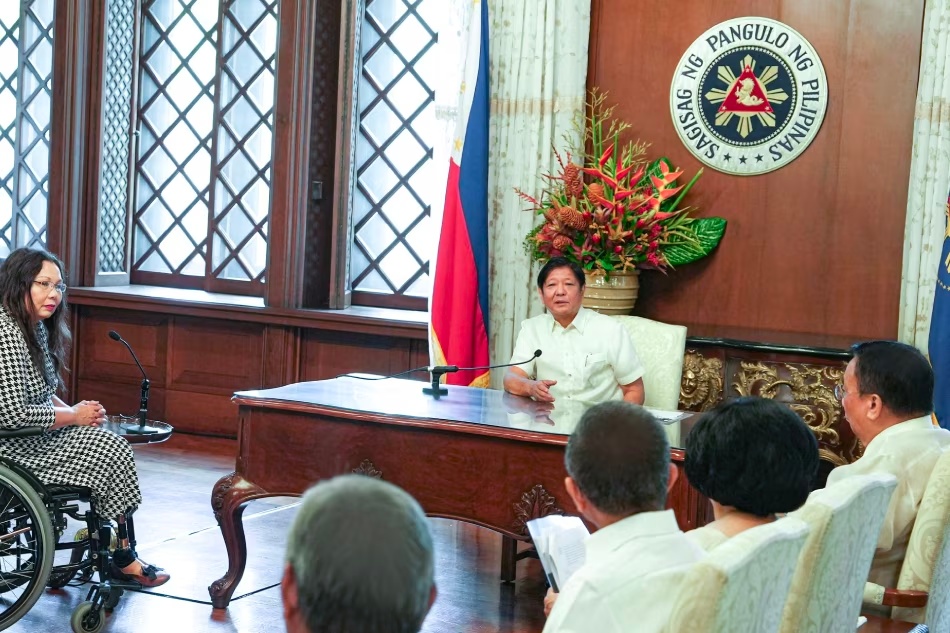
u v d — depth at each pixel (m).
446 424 3.40
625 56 5.36
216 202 6.43
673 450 3.14
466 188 5.25
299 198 5.97
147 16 6.59
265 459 3.63
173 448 5.96
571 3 5.25
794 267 5.14
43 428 3.39
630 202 4.88
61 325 3.69
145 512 4.75
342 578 1.05
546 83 5.28
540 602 3.88
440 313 5.32
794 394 4.64
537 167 5.32
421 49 6.02
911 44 4.90
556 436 3.27
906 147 4.93
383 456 3.51
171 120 6.60
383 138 6.11
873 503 2.04
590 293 5.04
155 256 6.69
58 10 6.30
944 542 2.46
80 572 3.87
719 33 5.19
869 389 2.63
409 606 1.07
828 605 1.96
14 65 6.77
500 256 5.43
